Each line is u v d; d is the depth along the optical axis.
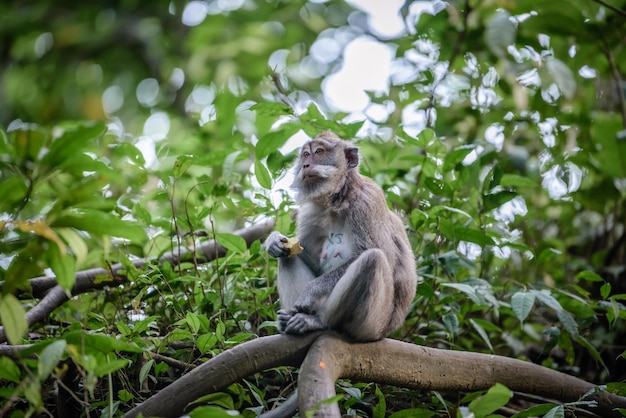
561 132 11.42
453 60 11.20
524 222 11.40
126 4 19.02
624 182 11.22
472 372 7.79
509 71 10.82
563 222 11.69
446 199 9.99
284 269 8.48
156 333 8.11
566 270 11.15
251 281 8.81
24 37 18.59
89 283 8.82
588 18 11.11
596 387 7.69
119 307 8.83
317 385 6.47
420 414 7.26
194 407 6.86
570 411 7.56
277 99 13.47
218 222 10.80
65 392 6.84
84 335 5.93
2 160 5.30
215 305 8.47
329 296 7.55
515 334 10.37
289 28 17.05
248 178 10.62
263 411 7.64
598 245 11.54
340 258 8.71
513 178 9.68
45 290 8.91
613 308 8.45
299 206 9.11
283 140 9.40
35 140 5.30
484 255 10.11
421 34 12.01
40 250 5.43
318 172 8.71
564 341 9.30
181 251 9.73
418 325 9.30
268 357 6.97
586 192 10.96
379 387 8.37
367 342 7.48
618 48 11.68
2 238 5.79
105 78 18.67
